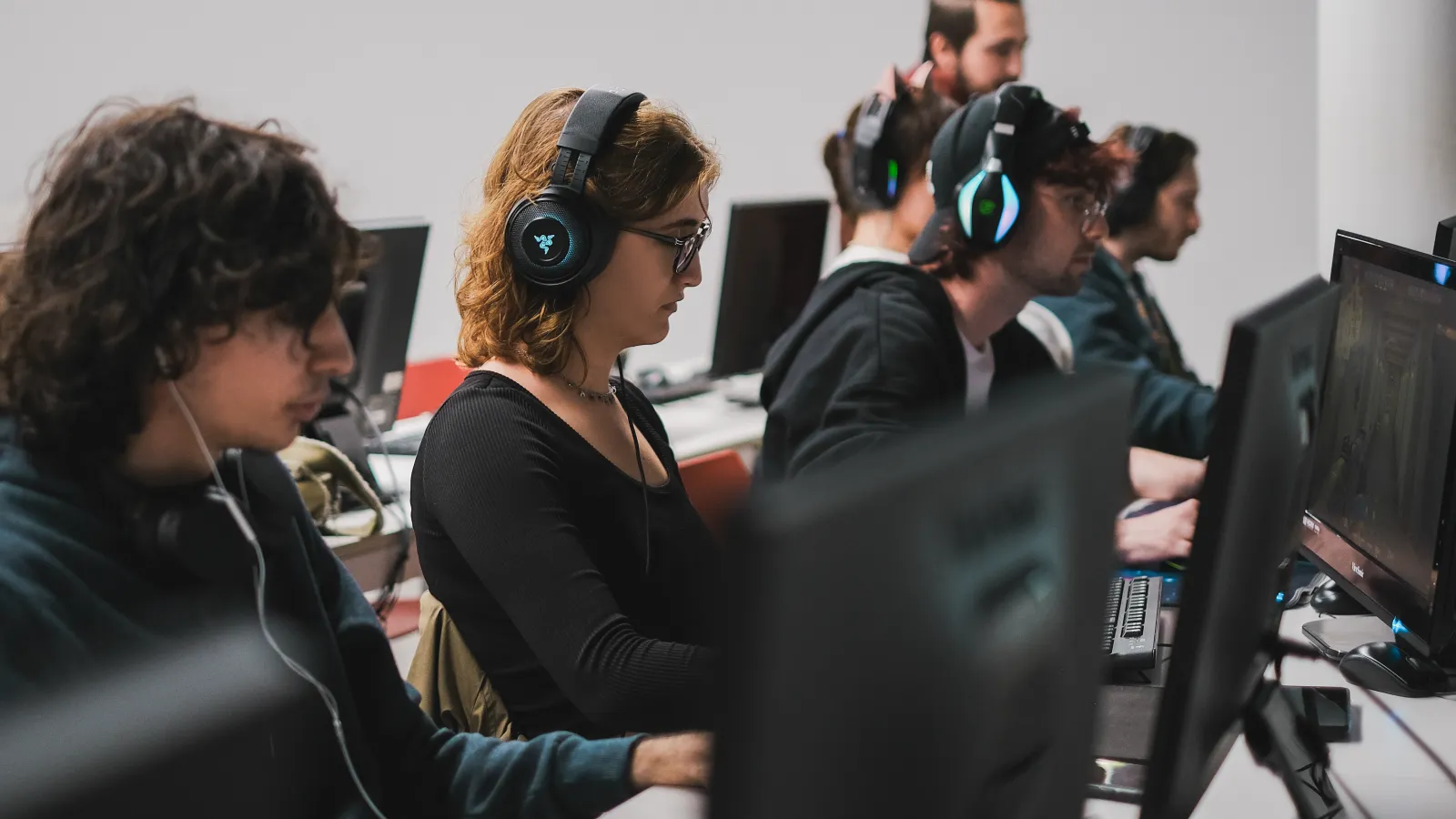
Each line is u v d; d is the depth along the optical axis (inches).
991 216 71.8
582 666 49.9
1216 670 38.0
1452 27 94.2
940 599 22.1
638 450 58.1
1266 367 35.3
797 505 19.0
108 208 32.3
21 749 14.7
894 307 72.9
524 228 53.0
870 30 188.1
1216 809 46.6
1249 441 34.9
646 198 53.0
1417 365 56.4
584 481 54.1
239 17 163.9
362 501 90.7
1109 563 28.0
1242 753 50.9
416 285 102.7
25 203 34.4
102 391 33.1
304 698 18.8
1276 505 40.6
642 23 185.8
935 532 21.8
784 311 136.2
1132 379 27.9
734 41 189.3
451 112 178.1
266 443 35.6
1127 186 107.3
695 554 57.7
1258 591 41.4
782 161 193.0
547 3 180.5
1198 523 34.8
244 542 36.9
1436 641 54.7
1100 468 26.9
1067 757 28.0
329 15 168.9
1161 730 35.9
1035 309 92.4
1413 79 96.1
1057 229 73.4
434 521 54.4
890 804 22.0
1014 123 71.4
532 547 51.3
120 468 35.3
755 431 124.0
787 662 19.0
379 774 43.7
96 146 33.2
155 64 160.1
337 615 44.5
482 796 44.6
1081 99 192.1
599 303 54.9
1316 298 42.5
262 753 17.6
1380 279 60.1
